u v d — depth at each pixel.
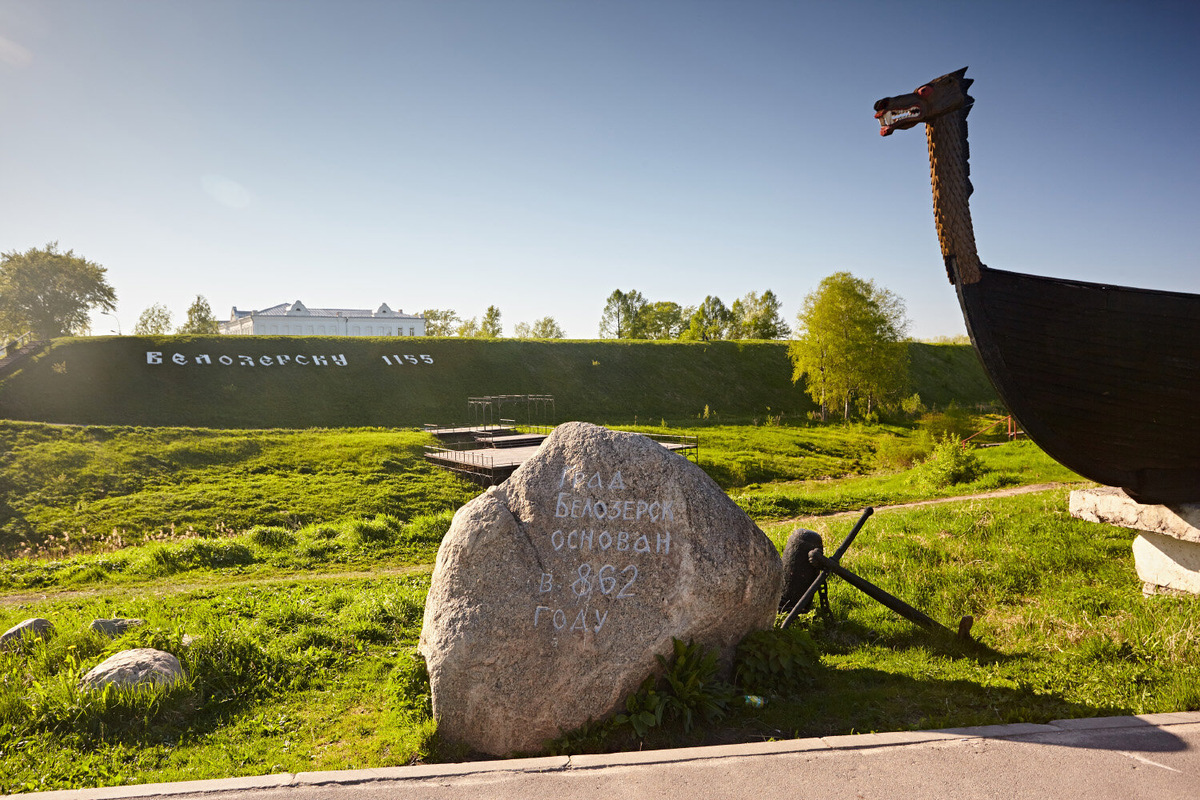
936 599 8.39
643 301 99.44
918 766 4.24
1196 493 7.11
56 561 14.89
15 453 25.88
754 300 93.88
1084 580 8.68
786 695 5.66
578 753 4.83
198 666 6.55
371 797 4.10
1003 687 5.63
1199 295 6.57
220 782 4.29
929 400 64.62
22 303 63.69
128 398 39.38
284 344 48.94
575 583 5.43
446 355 53.97
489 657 5.09
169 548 14.79
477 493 25.83
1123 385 6.89
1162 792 3.89
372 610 8.87
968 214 6.67
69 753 5.14
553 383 55.00
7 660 6.70
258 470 27.83
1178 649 5.95
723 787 4.07
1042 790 3.95
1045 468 22.64
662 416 53.62
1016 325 6.80
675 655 5.37
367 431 35.38
